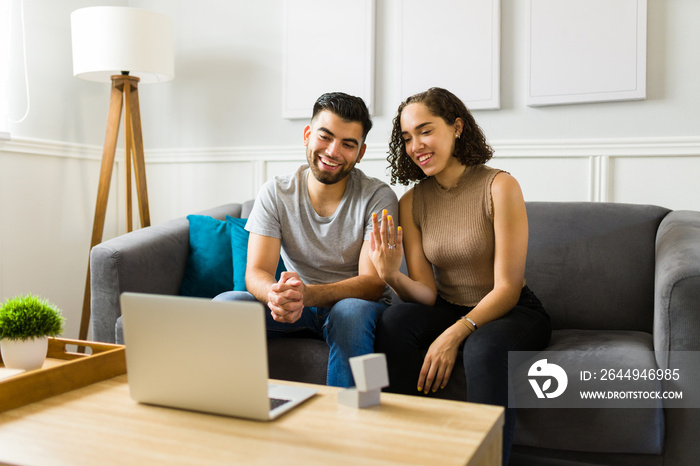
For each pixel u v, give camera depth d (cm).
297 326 187
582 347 163
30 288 275
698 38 231
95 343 140
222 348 100
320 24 283
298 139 293
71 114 296
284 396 112
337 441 91
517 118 258
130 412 105
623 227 208
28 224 274
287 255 200
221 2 304
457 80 262
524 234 170
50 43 285
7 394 106
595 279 205
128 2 323
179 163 315
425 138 178
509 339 151
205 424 99
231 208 266
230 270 229
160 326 105
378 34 277
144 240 215
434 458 85
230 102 305
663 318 145
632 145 241
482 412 105
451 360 153
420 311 167
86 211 304
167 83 316
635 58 237
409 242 189
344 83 280
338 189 194
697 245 157
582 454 151
